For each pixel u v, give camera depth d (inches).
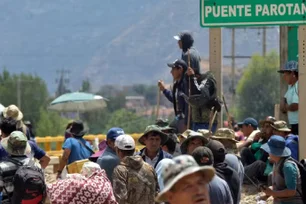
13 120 954.1
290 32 1331.2
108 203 777.6
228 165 842.2
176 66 1195.9
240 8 1080.8
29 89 7682.1
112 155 892.6
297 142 1104.2
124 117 7701.8
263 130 1170.6
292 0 1063.0
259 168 1126.4
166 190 498.0
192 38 1204.5
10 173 832.9
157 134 885.2
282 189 866.1
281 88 1325.0
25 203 805.9
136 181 809.5
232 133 957.2
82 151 1123.9
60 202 770.8
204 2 1090.7
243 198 1093.1
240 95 7839.6
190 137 879.1
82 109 3031.5
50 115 6924.2
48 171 1493.6
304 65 1061.1
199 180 503.2
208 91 1159.0
